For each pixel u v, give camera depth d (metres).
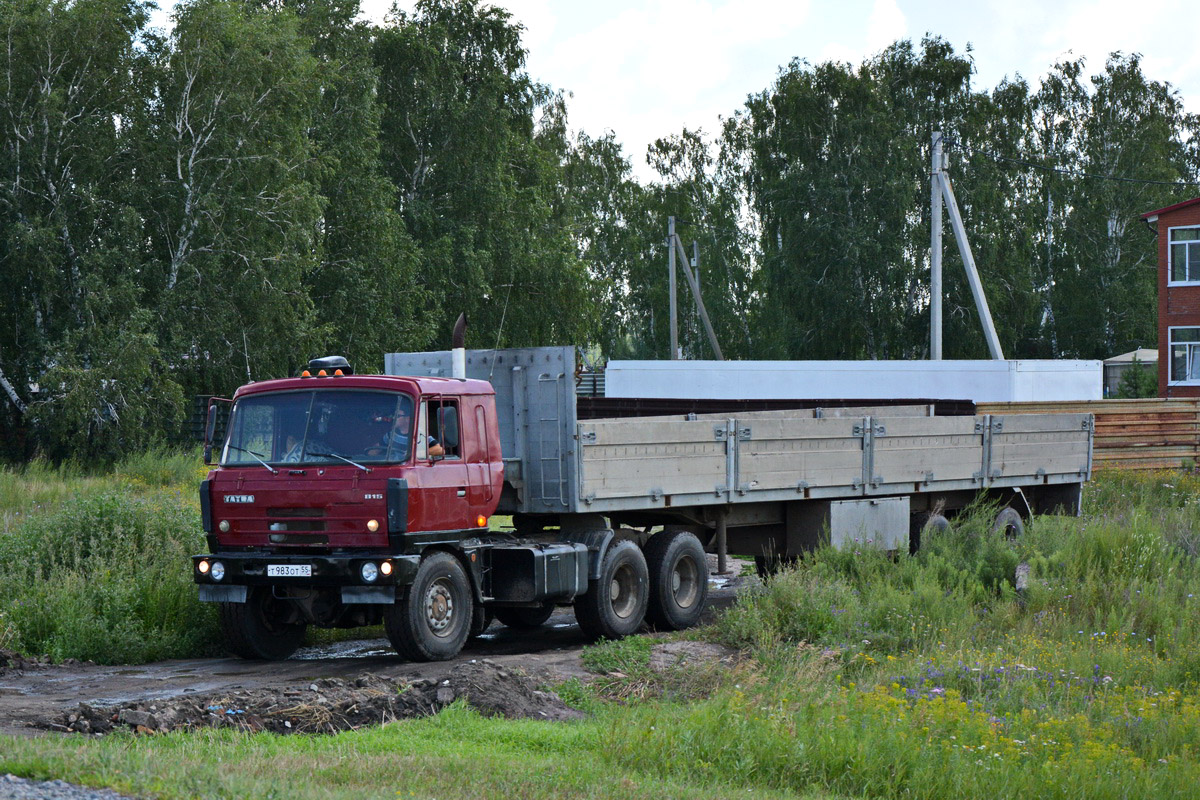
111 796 5.46
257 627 11.70
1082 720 8.73
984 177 56.53
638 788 6.81
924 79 57.84
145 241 36.81
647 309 70.56
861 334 55.38
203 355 37.62
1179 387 43.28
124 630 11.94
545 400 12.46
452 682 9.55
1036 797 7.20
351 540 10.95
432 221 49.25
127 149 36.75
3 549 13.52
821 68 57.53
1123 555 15.31
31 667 11.14
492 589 12.06
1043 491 19.20
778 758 7.61
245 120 37.47
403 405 11.16
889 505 15.94
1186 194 63.44
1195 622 12.61
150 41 38.34
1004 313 56.41
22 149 34.94
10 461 35.44
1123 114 63.88
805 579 13.33
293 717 8.77
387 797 6.12
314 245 40.78
